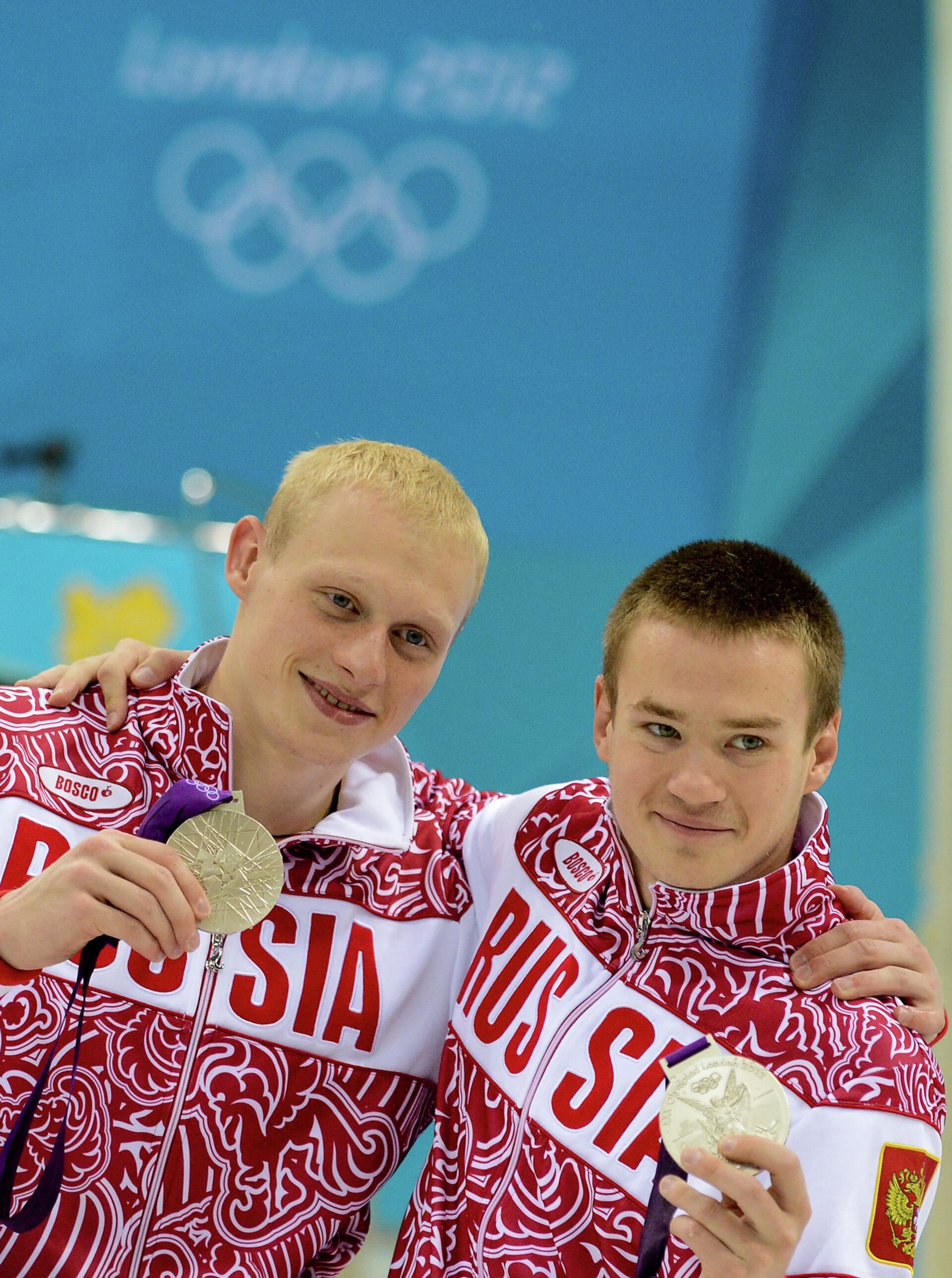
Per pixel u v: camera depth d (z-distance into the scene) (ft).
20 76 46.57
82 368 46.44
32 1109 12.83
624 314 46.29
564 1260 13.10
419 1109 15.34
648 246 46.29
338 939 15.23
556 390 46.42
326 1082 14.76
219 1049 14.48
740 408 46.24
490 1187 13.70
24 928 12.32
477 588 15.62
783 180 46.37
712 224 46.29
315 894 15.35
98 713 15.74
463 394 46.42
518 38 46.37
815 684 13.17
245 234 46.57
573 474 46.32
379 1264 32.42
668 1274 12.62
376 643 14.37
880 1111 12.29
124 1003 14.44
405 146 46.52
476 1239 13.52
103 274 46.52
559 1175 13.38
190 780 14.24
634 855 14.20
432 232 46.50
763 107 46.29
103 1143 14.10
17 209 46.52
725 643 12.64
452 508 14.98
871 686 44.93
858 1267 11.60
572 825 15.46
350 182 46.52
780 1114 11.49
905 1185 12.03
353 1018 14.96
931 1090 12.60
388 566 14.37
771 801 12.85
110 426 46.42
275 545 15.12
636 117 46.42
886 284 46.21
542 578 46.01
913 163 46.24
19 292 46.57
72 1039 14.30
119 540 30.86
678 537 46.11
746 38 46.32
